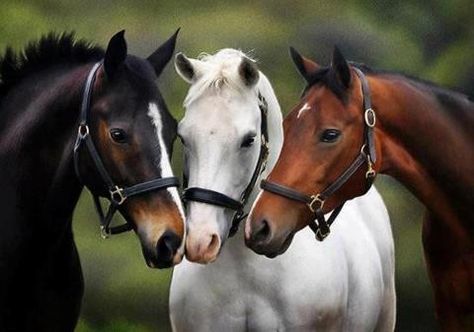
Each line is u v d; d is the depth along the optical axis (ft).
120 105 33.35
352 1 71.51
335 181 33.96
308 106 34.09
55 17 69.36
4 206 34.58
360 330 38.45
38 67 35.45
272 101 36.04
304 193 33.83
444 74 68.90
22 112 34.91
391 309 41.32
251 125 34.76
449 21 73.10
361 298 38.14
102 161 33.53
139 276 63.10
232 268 35.63
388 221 41.65
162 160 33.19
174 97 63.21
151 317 63.41
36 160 34.53
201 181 34.37
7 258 34.50
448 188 34.81
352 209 39.68
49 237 34.81
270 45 66.69
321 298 35.99
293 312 35.76
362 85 34.40
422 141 34.60
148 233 33.06
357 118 34.04
